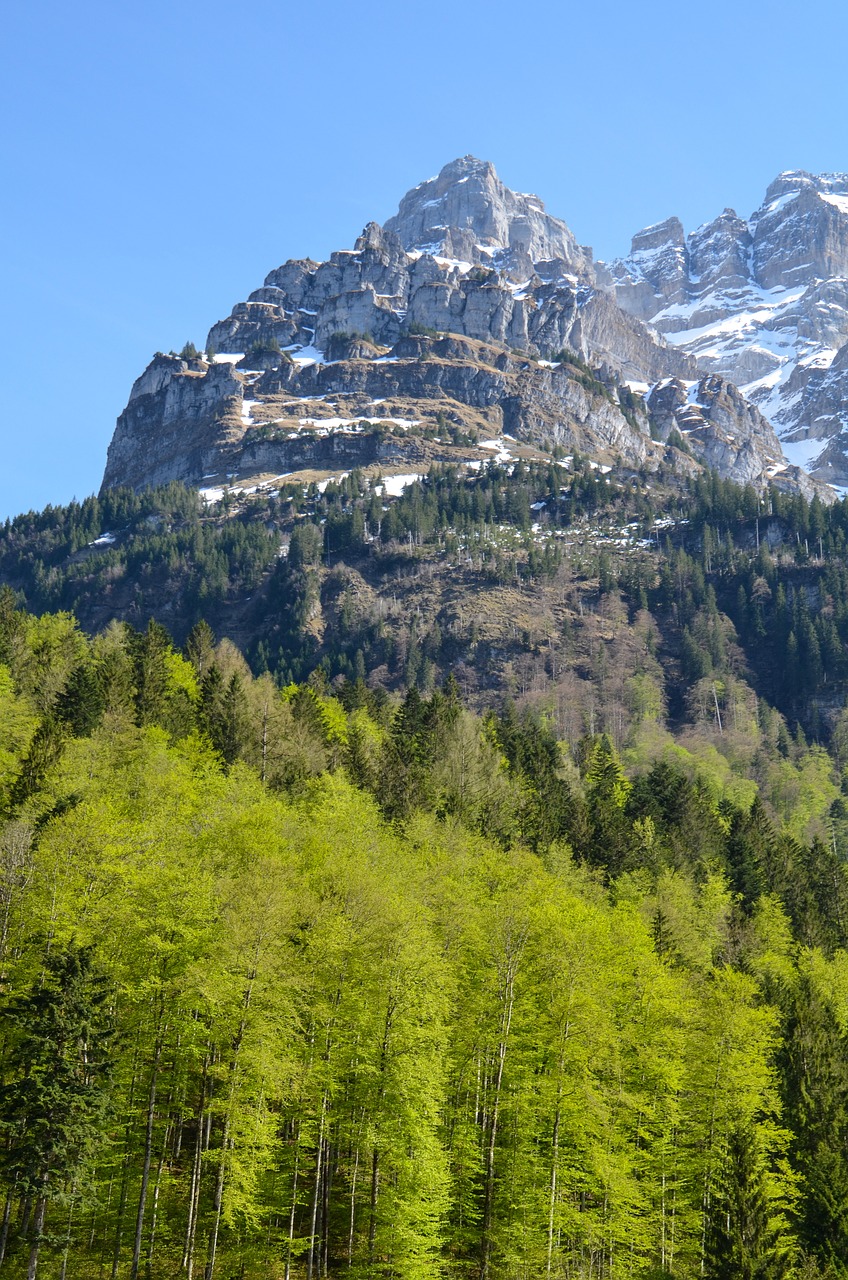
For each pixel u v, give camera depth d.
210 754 101.69
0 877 58.03
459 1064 65.56
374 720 155.38
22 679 109.94
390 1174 60.69
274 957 55.72
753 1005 80.19
